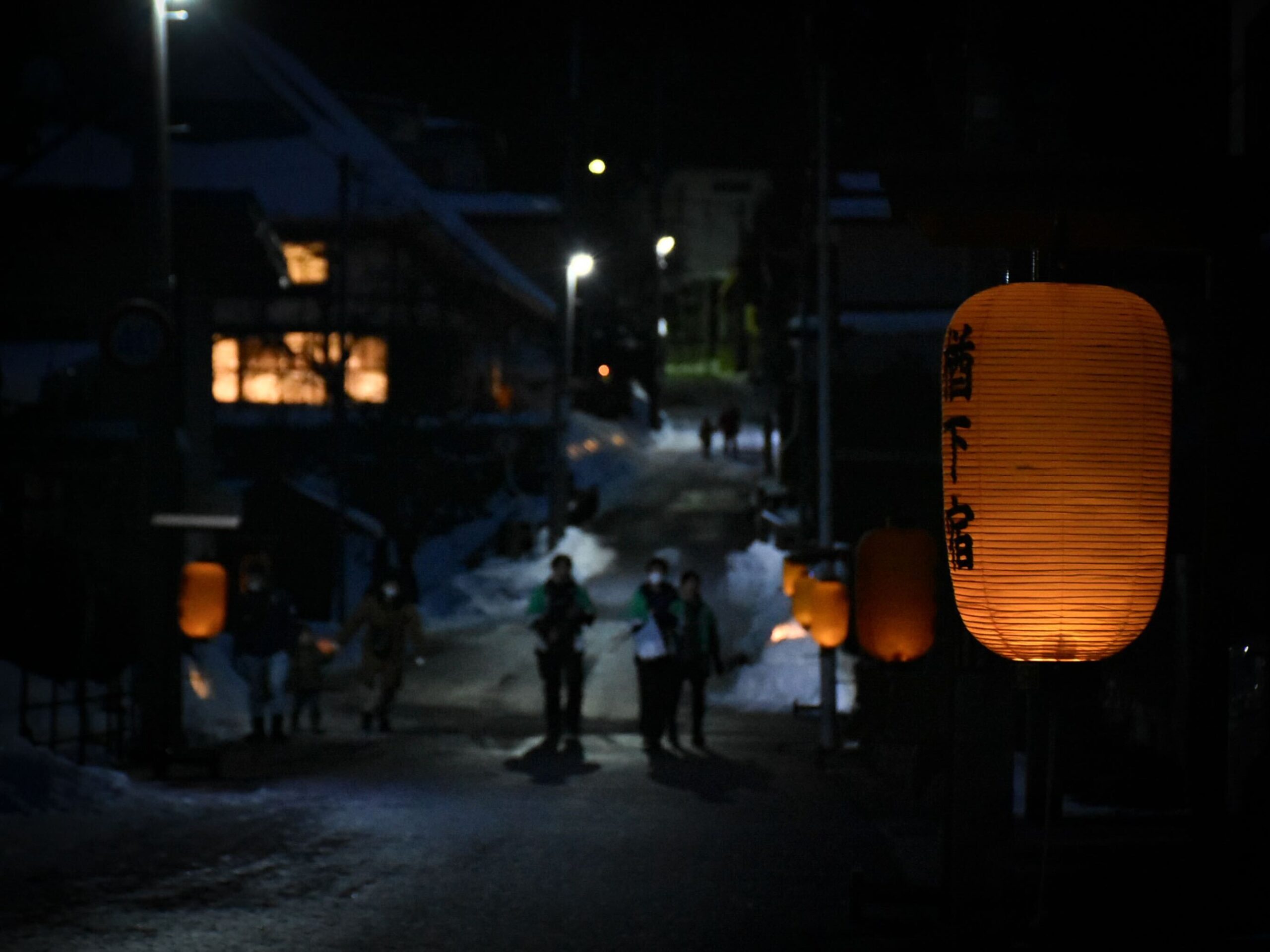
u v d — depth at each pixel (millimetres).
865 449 30766
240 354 41688
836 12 19656
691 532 38969
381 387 41438
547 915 7559
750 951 6836
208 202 19500
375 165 43281
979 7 6953
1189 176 5910
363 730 16703
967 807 6359
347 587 31750
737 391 72750
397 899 7848
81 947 6633
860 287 33562
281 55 50906
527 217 55531
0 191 21688
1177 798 9172
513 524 35938
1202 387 11266
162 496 13562
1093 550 5047
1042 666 5238
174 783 12148
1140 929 6422
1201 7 7871
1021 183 5953
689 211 71875
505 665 23047
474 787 12352
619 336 62562
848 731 15258
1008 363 5074
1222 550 7043
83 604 16516
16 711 13367
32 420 18891
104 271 22297
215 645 20531
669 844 9672
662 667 15336
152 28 13578
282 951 6703
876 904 7668
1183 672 10750
